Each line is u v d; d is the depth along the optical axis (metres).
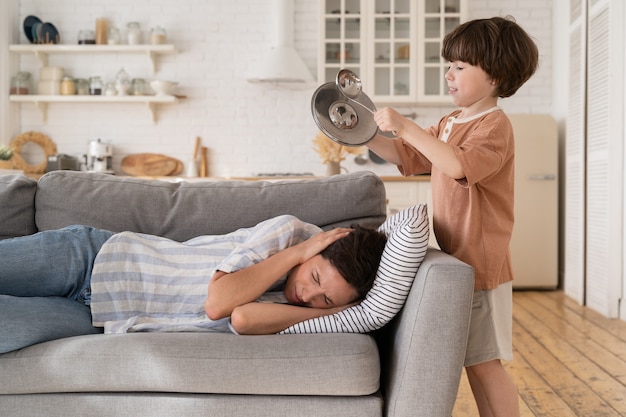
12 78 6.11
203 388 1.68
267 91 6.18
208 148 6.20
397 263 1.80
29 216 2.37
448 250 2.03
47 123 6.23
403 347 1.71
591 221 4.80
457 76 2.01
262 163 6.20
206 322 1.94
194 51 6.19
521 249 5.62
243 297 1.86
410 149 2.25
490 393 2.00
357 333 1.82
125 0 6.18
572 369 3.24
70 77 6.17
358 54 5.84
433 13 5.79
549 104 6.03
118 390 1.72
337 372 1.66
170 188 2.41
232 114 6.19
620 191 4.43
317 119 1.98
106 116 6.21
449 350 1.67
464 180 1.86
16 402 1.74
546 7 6.01
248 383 1.67
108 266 2.02
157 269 2.04
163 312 2.02
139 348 1.71
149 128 6.21
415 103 5.91
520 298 5.27
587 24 4.88
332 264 1.87
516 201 5.60
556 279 5.63
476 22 2.01
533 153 5.59
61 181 2.39
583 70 4.91
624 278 4.38
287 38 5.98
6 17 6.05
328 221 2.31
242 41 6.18
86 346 1.72
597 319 4.42
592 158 4.77
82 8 6.19
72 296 2.10
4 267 1.99
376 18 5.82
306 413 1.68
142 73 6.20
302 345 1.70
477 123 2.00
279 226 2.00
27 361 1.72
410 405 1.67
